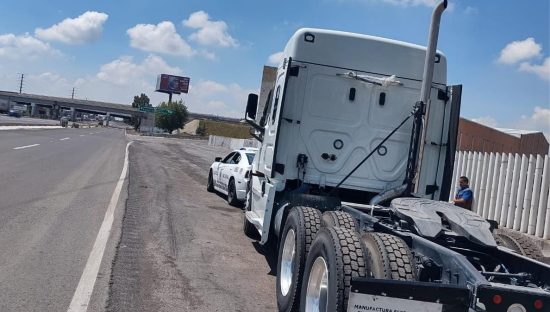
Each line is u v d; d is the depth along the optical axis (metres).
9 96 163.50
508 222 12.09
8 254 7.24
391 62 7.73
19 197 11.78
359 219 6.24
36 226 9.08
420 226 5.24
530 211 11.41
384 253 4.64
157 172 21.64
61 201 11.86
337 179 7.68
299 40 7.62
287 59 7.64
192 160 32.19
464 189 9.44
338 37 7.67
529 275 4.50
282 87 7.66
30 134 42.75
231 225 11.14
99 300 5.82
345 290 4.43
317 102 7.64
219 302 6.20
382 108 7.73
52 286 6.13
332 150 7.68
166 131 133.75
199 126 123.62
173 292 6.38
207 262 7.93
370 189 7.71
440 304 4.00
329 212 6.09
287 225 6.28
